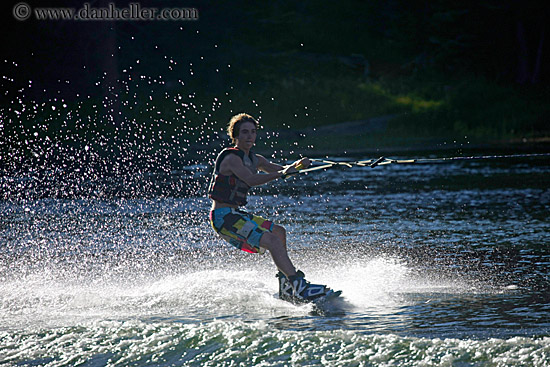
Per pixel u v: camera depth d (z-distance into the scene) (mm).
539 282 18031
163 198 39750
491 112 124688
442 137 107750
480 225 28422
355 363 11156
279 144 97750
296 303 16469
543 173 53406
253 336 12289
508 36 159125
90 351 12094
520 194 39812
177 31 142000
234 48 148375
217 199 18234
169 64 133625
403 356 11258
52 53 110312
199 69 135250
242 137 18625
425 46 161750
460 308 15477
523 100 135500
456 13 158375
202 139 95000
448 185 46156
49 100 100000
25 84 108000
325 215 32719
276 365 11273
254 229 17688
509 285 17750
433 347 11375
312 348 11719
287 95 127375
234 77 138375
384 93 136625
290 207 35969
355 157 73375
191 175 54500
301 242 25406
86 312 15773
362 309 15711
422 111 122812
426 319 14617
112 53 106250
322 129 112750
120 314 15578
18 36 115250
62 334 12914
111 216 32781
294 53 155000
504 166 61656
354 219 31188
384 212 33406
